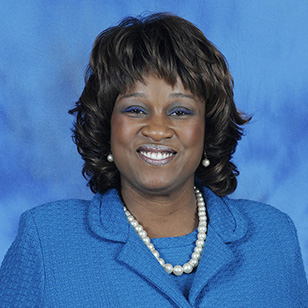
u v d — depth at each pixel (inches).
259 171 261.0
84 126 170.6
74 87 252.2
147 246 160.4
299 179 262.1
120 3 252.1
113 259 156.2
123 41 154.8
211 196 173.2
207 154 173.6
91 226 160.2
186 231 167.0
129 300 151.1
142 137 154.0
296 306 164.7
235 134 175.2
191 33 156.9
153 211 163.9
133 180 158.4
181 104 154.9
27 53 248.8
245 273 161.5
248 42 257.0
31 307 153.9
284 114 259.4
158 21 159.0
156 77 153.4
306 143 261.0
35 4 248.5
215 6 255.3
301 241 263.7
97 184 173.9
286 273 165.6
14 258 159.0
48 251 156.7
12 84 248.7
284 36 257.6
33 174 252.7
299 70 258.5
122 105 155.6
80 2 250.5
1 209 252.1
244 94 257.8
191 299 152.8
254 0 256.2
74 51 251.3
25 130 251.0
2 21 246.8
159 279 152.5
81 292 152.0
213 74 158.7
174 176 156.9
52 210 163.9
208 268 156.4
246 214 174.2
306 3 257.4
